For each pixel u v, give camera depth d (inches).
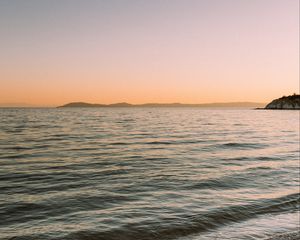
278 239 292.8
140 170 618.8
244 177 566.6
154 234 304.0
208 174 585.9
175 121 2805.1
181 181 525.0
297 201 420.2
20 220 334.3
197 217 349.7
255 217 357.7
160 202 405.4
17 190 456.8
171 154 847.1
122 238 294.4
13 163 681.6
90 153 847.7
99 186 485.4
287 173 609.9
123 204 394.9
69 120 2832.2
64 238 288.8
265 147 1040.8
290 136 1487.5
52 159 740.0
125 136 1358.3
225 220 345.4
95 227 315.9
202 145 1061.8
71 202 400.2
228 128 1983.3
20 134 1393.9
